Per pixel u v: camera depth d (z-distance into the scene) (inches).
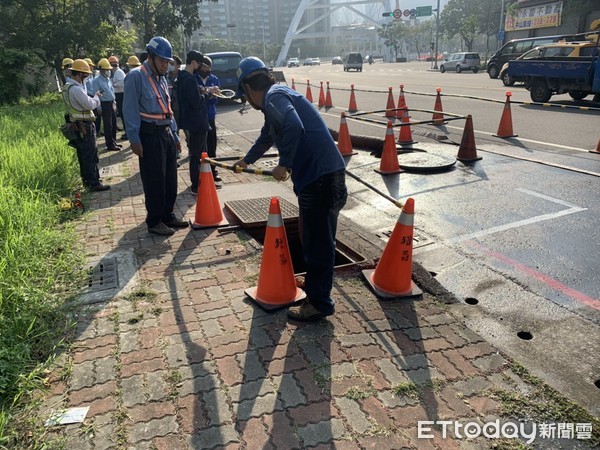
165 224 203.0
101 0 853.2
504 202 229.3
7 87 765.3
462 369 112.0
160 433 94.0
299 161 121.1
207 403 101.7
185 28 978.1
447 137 384.5
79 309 139.3
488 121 457.1
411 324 131.0
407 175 281.1
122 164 335.0
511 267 166.1
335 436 93.0
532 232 193.9
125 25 1409.9
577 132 386.9
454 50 4653.1
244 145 397.1
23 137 367.6
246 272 161.9
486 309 140.5
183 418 97.7
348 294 147.4
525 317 135.5
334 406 100.7
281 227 138.1
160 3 947.3
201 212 202.5
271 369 112.4
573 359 116.4
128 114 179.0
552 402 101.4
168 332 127.8
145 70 182.7
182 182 279.7
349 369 112.1
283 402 101.8
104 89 372.2
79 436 93.7
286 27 6146.7
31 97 855.7
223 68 742.5
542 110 515.8
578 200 227.0
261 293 140.3
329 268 127.5
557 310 138.9
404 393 104.2
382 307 139.8
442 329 128.6
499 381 108.0
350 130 448.1
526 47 962.1
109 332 128.0
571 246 179.9
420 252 181.5
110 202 243.0
